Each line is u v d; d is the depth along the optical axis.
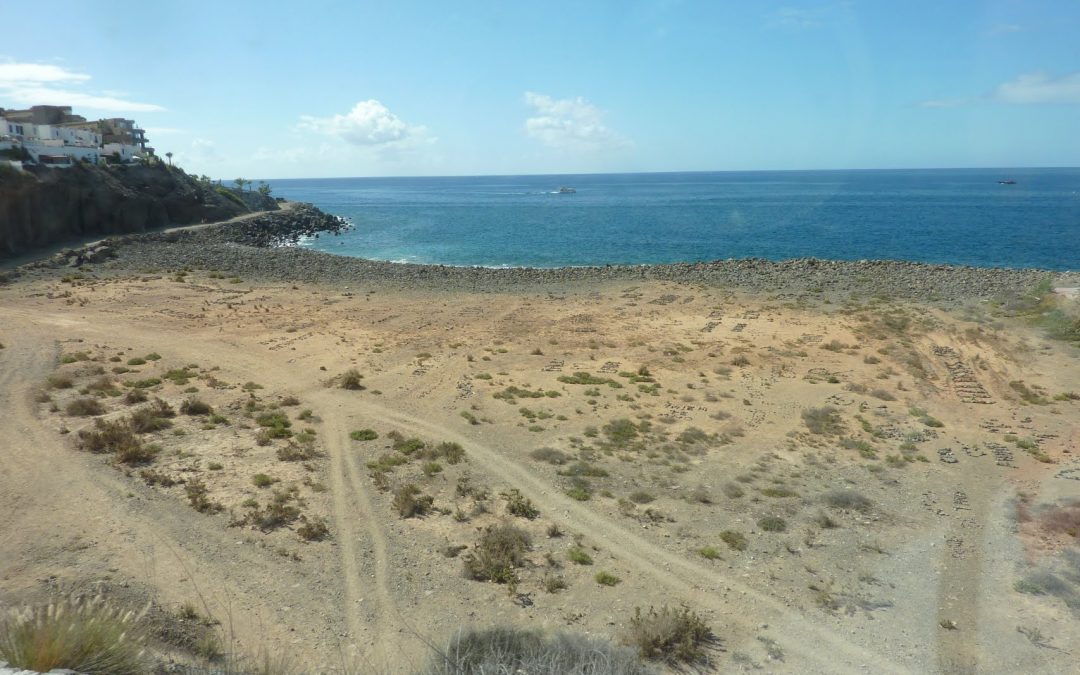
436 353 33.62
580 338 36.72
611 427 23.50
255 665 9.79
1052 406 25.38
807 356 32.50
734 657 10.79
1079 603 11.67
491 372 30.61
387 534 15.33
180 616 11.34
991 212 127.94
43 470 17.62
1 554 13.20
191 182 90.44
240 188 119.75
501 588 13.13
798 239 90.88
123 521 14.97
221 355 32.12
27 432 20.47
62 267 53.09
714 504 17.36
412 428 23.31
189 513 15.67
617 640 11.10
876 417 24.59
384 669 10.30
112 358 30.34
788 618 11.94
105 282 49.06
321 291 49.88
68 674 6.87
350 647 10.98
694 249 83.25
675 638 11.09
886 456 20.88
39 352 30.41
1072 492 17.38
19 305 40.81
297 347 34.16
